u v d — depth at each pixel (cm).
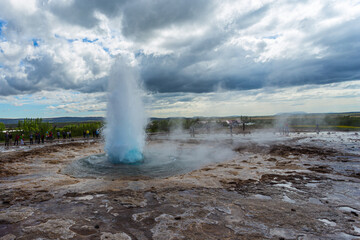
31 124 3081
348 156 1088
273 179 678
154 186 612
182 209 443
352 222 379
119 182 662
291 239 323
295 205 460
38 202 485
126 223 380
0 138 2636
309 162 953
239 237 330
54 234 341
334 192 543
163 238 329
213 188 591
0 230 355
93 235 338
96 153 1389
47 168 917
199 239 325
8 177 747
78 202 484
